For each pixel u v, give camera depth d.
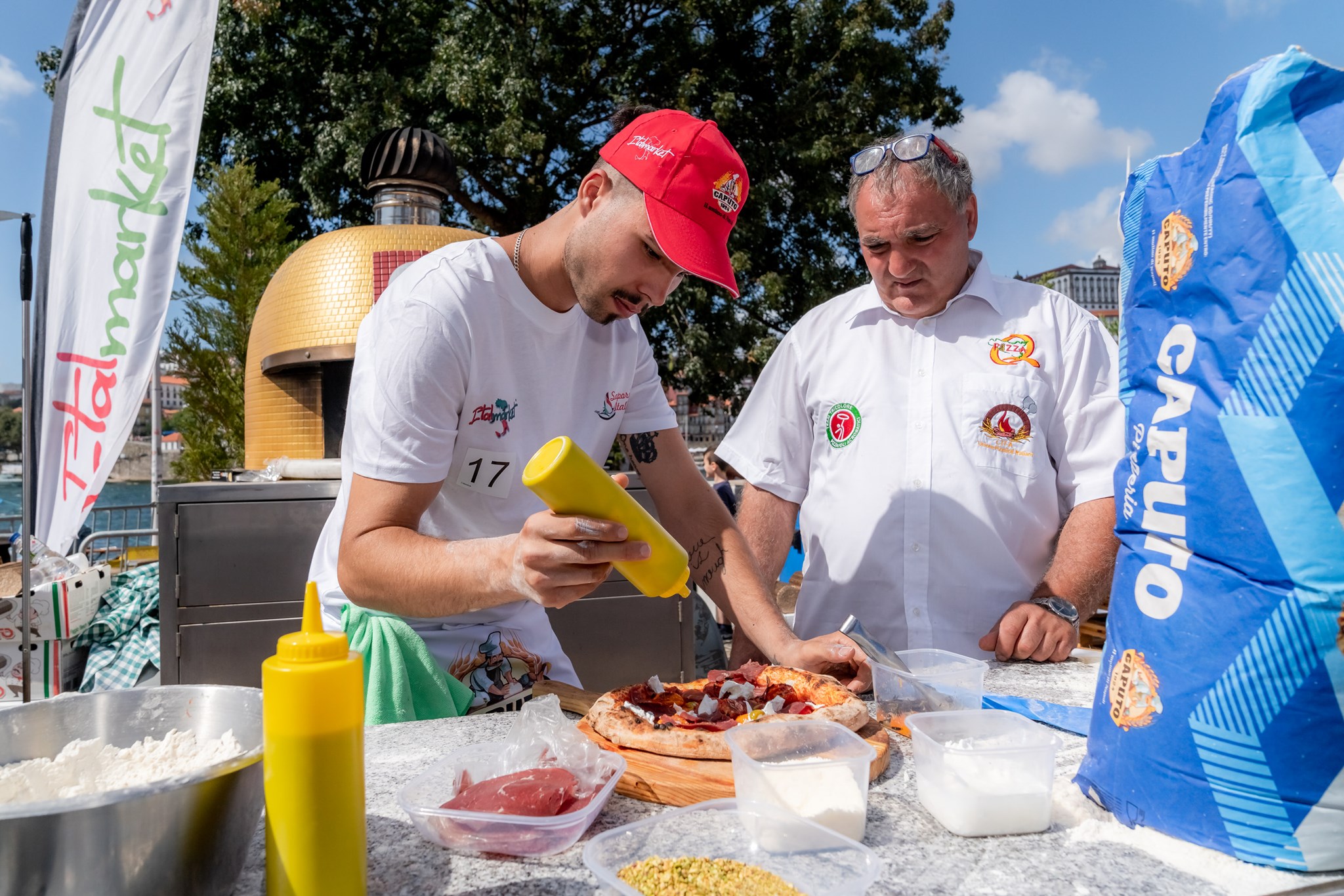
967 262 1.96
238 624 2.79
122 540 5.50
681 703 1.25
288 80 10.04
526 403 1.59
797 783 0.87
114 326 2.66
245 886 0.79
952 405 1.94
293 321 3.11
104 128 2.71
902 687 1.24
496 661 1.67
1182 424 0.82
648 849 0.83
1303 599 0.73
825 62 11.47
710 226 1.31
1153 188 0.90
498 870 0.81
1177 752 0.82
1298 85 0.75
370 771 1.09
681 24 11.29
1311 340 0.73
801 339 2.15
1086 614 1.74
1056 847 0.85
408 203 3.54
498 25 9.62
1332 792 0.75
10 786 0.76
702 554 1.76
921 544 1.93
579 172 11.12
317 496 2.84
